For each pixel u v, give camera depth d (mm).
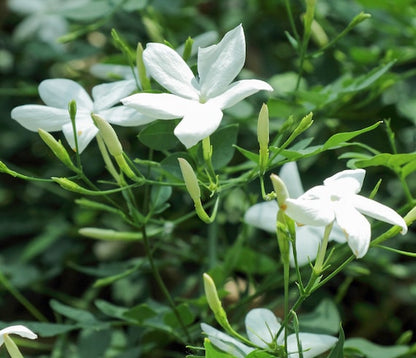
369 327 525
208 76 355
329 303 422
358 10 493
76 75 530
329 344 368
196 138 338
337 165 470
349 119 471
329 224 346
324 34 477
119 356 432
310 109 428
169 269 530
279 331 357
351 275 475
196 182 354
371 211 340
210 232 454
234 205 498
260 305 489
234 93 349
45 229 529
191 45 387
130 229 522
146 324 414
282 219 349
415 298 515
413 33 483
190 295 506
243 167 422
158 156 506
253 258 442
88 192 372
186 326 419
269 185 445
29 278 497
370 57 471
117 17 526
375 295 526
